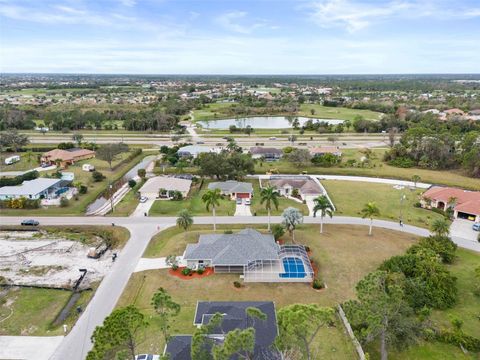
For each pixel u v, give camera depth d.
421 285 47.28
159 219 76.19
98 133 172.62
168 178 97.25
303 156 115.44
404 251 61.72
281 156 127.75
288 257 58.34
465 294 50.16
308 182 94.25
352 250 61.88
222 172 100.75
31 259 61.31
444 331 41.28
